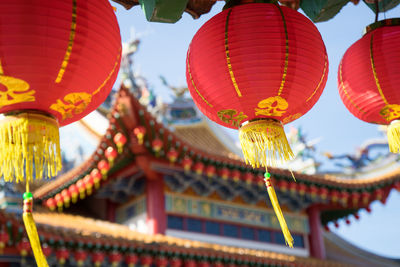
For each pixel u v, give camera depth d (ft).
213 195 59.41
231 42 12.91
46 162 11.43
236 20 13.08
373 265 75.82
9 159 11.19
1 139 10.96
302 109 13.78
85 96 11.28
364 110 15.37
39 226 39.14
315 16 15.44
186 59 14.12
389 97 14.69
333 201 65.46
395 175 63.16
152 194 53.78
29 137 11.26
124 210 57.77
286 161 13.69
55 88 10.73
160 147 48.60
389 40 14.73
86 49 10.71
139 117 48.01
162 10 13.75
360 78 14.93
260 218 62.69
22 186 54.24
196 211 56.85
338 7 15.10
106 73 11.42
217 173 53.98
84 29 10.65
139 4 15.24
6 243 36.60
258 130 13.52
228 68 12.92
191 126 70.79
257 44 12.80
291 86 13.01
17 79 10.30
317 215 68.28
